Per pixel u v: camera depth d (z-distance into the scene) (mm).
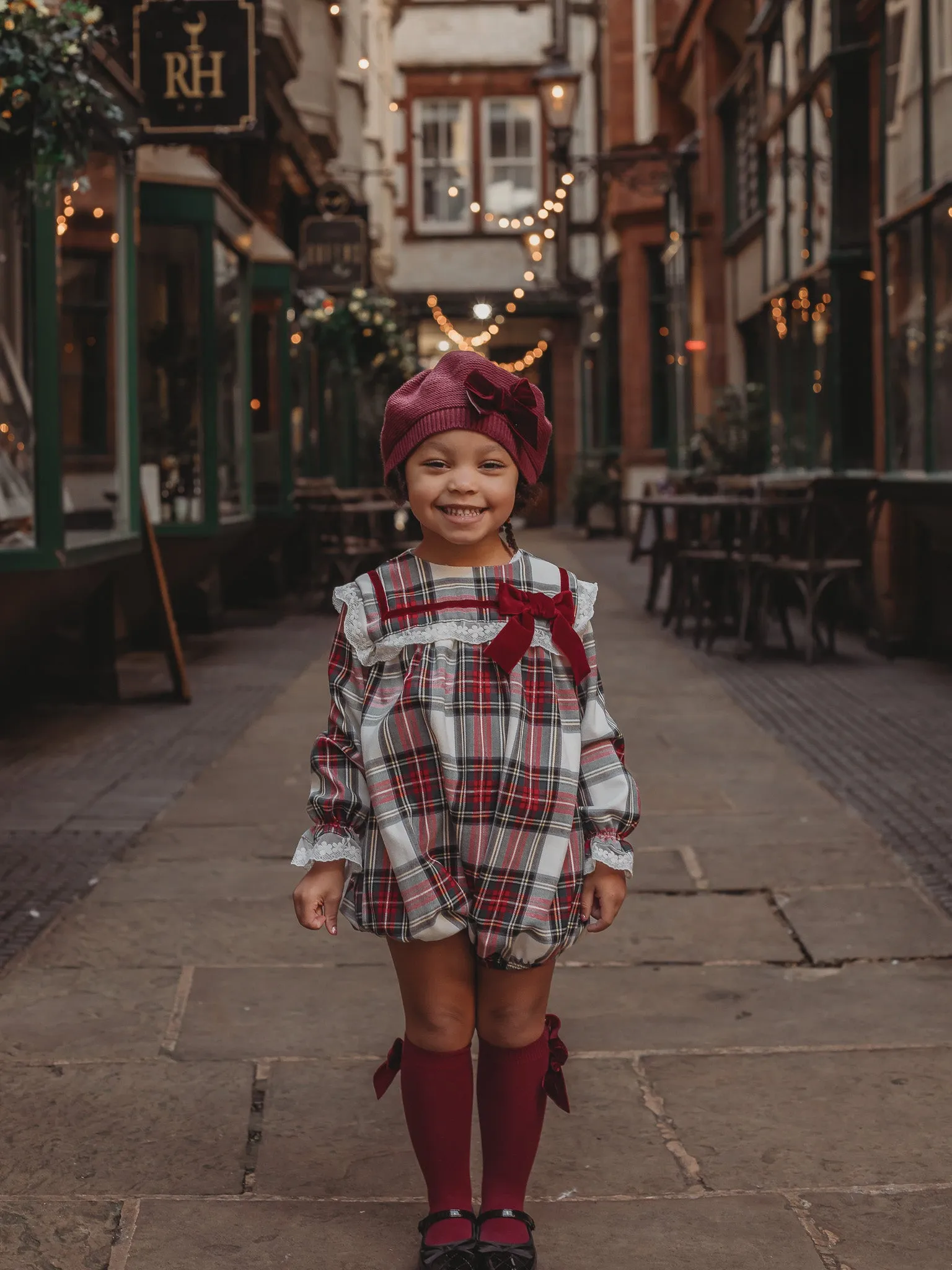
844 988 3861
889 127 10117
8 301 6738
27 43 6320
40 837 5402
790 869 4953
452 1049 2410
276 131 15891
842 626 11766
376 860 2334
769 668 9609
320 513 14383
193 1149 2953
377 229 26438
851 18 11492
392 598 2352
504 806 2283
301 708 8359
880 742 7016
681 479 19797
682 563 11547
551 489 32344
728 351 18078
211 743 7270
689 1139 2982
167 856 5184
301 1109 3143
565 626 2348
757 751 6930
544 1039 2459
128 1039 3523
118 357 8047
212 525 10508
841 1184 2779
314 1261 2506
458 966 2381
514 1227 2414
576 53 31500
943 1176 2811
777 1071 3322
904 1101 3158
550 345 32594
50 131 6418
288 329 13961
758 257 16047
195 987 3875
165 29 9492
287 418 13844
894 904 4559
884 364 10188
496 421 2314
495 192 32906
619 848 2365
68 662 8500
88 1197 2734
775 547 11289
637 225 24703
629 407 25422
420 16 32656
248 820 5695
